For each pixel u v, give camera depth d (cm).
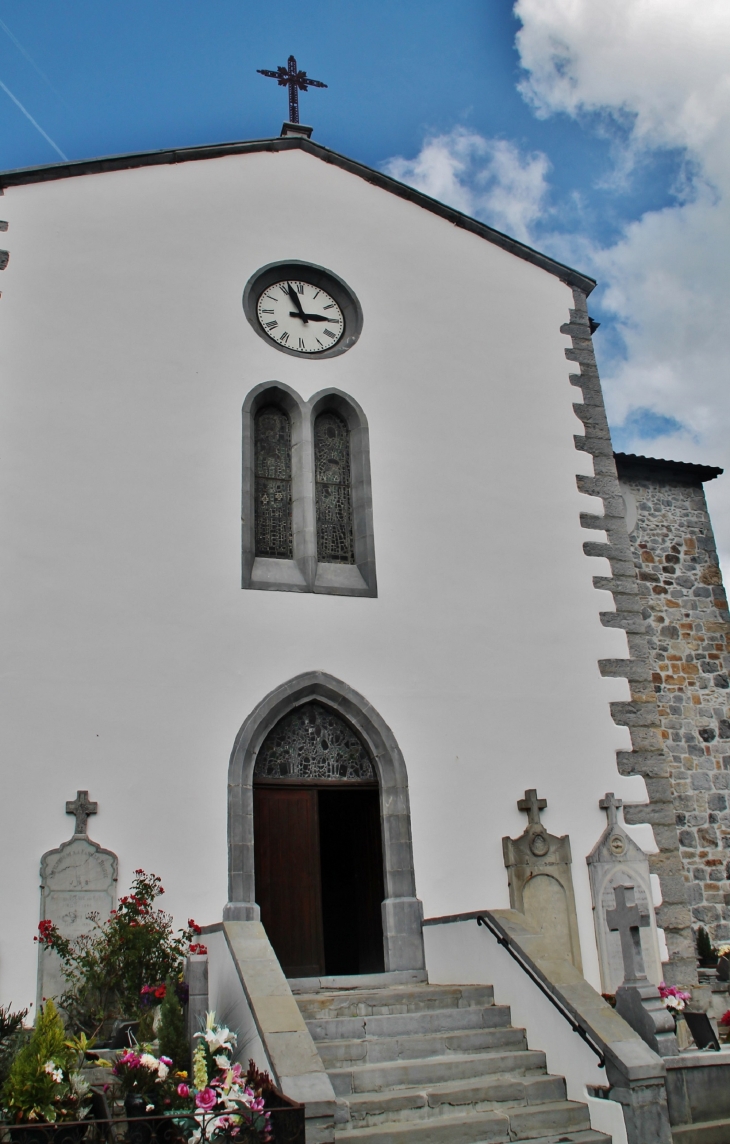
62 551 961
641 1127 653
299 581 1058
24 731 891
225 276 1142
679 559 1430
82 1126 581
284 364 1138
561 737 1097
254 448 1116
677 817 1295
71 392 1020
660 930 1047
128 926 814
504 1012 802
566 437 1251
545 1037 753
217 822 930
